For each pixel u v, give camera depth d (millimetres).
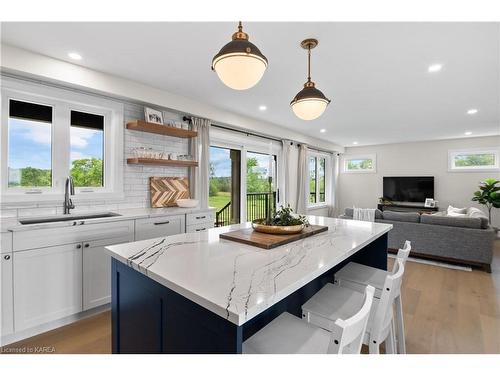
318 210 7371
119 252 1455
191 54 2400
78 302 2350
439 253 4105
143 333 1289
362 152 7902
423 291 3125
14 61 2252
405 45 2207
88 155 3010
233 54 1354
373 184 7723
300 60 2479
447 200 6660
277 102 3793
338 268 2283
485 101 3650
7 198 2432
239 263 1276
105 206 3078
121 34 2066
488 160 6223
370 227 2268
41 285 2146
